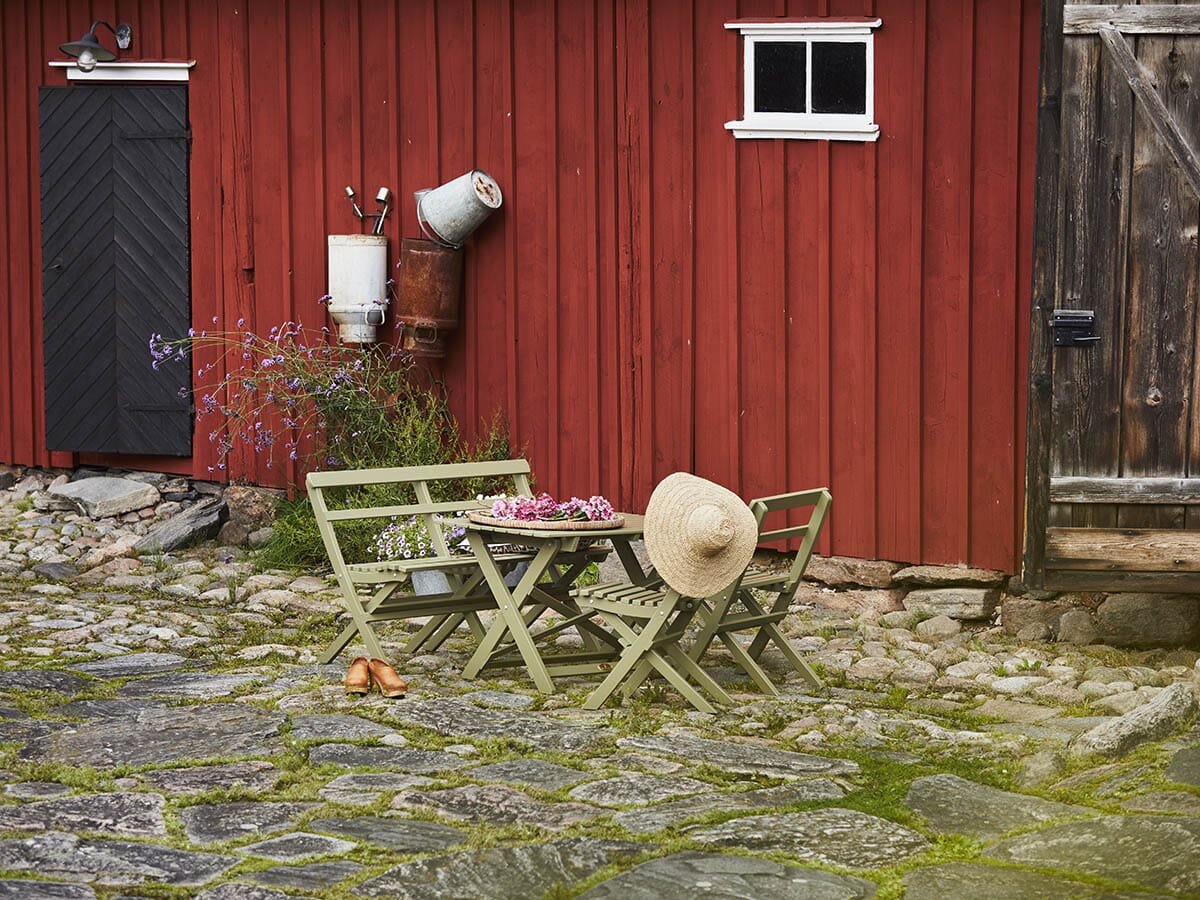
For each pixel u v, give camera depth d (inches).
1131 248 250.1
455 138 341.7
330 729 211.2
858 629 284.5
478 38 336.5
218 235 371.6
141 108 375.6
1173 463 252.1
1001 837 168.6
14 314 402.0
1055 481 256.1
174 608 301.9
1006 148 279.6
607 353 327.3
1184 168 246.5
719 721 219.5
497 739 206.4
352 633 252.1
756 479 312.0
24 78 391.9
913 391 292.2
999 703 234.7
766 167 304.8
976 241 284.4
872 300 295.3
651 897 150.3
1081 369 253.6
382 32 347.6
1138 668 251.3
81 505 380.2
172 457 386.0
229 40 365.7
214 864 158.2
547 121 329.4
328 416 349.7
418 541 303.6
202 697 229.3
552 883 154.3
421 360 350.9
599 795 183.2
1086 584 257.8
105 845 163.2
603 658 249.3
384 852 162.6
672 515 222.5
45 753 198.1
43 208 387.2
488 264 341.1
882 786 187.6
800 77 301.0
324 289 359.9
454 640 277.6
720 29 307.4
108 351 384.2
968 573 289.4
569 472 334.3
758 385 310.2
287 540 339.0
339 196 356.5
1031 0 275.0
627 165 321.1
